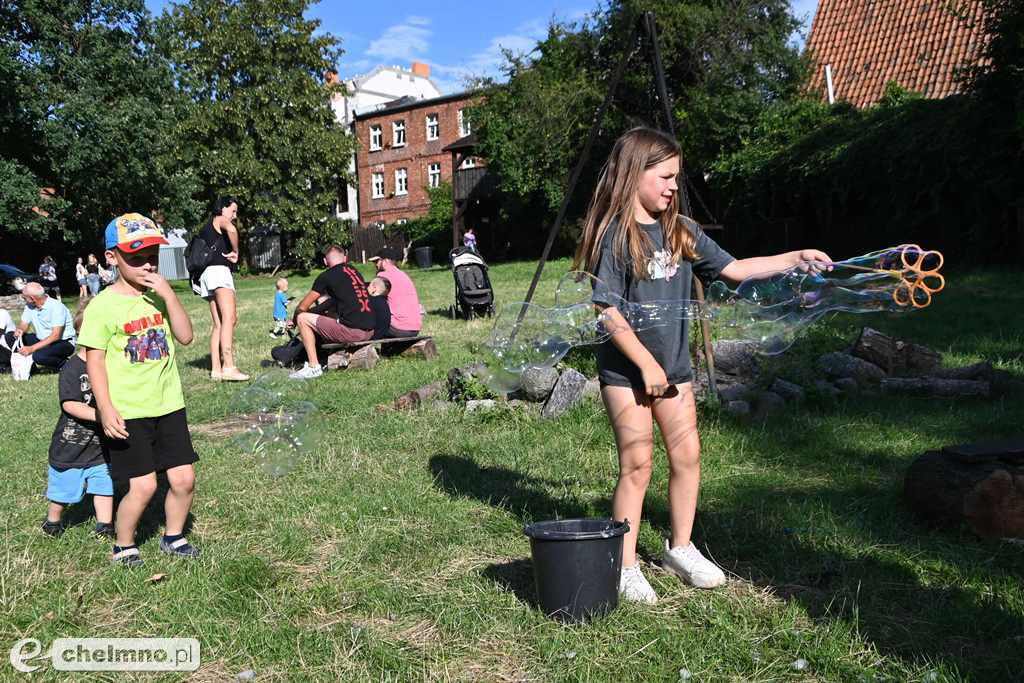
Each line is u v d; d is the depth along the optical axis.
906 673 2.50
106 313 3.35
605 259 2.90
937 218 15.63
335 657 2.73
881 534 3.57
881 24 23.14
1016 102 13.66
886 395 6.07
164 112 29.61
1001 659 2.54
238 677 2.63
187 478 3.56
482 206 35.78
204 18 37.38
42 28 26.20
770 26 22.77
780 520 3.78
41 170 28.03
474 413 5.86
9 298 22.80
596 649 2.67
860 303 2.93
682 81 23.64
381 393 6.86
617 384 3.01
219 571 3.39
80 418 3.76
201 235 8.05
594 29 24.58
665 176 2.89
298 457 5.03
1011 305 10.17
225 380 8.09
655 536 3.58
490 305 12.21
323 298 8.94
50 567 3.50
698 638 2.75
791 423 5.39
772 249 20.11
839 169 17.30
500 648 2.74
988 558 3.29
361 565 3.45
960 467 3.62
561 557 2.83
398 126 45.38
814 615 2.89
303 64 38.59
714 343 6.55
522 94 26.03
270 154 37.44
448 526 3.82
